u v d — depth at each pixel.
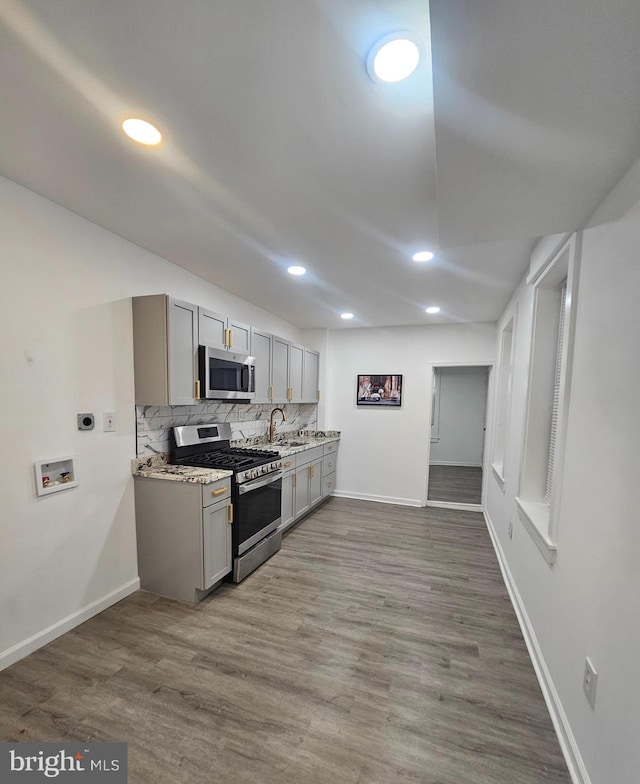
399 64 1.02
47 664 1.79
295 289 3.31
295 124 1.27
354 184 1.64
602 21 0.66
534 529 1.94
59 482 1.99
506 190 1.29
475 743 1.43
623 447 1.12
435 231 2.07
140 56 1.02
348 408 5.14
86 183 1.71
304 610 2.32
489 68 0.79
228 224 2.08
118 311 2.31
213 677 1.74
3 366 1.73
